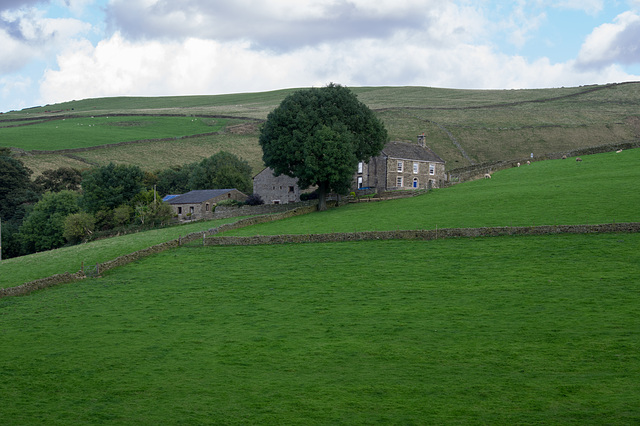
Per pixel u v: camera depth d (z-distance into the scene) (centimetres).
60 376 3344
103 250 7412
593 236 5541
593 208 6650
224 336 3872
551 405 2644
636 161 9812
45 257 7462
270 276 5331
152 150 19600
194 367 3369
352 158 8912
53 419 2809
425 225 6781
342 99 9475
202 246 6675
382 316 4056
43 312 4678
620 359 3041
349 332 3784
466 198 8325
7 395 3111
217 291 4988
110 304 4800
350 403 2814
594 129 19312
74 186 15875
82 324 4319
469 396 2798
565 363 3059
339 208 9106
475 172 10838
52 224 11025
